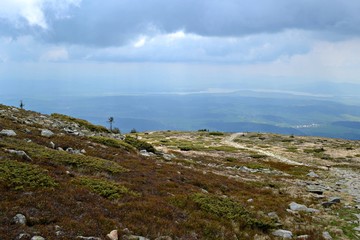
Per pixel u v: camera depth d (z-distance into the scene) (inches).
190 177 1103.6
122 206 604.4
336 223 794.8
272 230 679.7
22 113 1665.8
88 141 1350.9
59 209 517.3
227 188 1085.1
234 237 585.3
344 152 3666.3
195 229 580.7
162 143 4005.9
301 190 1266.0
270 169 2026.3
